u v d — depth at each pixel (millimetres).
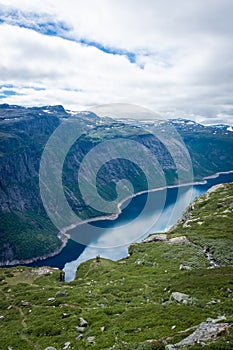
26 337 43625
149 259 86625
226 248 84000
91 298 57625
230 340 21797
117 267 87875
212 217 124625
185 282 52875
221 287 46250
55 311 51938
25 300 65875
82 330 40344
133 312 41812
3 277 107125
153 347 26016
